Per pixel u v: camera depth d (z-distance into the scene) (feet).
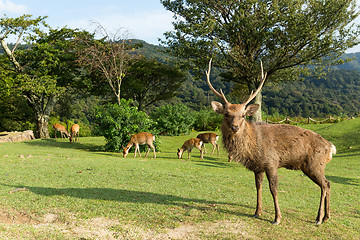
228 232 14.44
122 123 56.13
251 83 84.84
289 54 80.43
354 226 15.78
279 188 26.45
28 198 19.07
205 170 35.29
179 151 48.80
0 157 37.83
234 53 75.10
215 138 55.11
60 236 13.78
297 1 73.51
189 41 80.69
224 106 16.53
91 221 15.75
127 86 104.37
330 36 71.77
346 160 48.21
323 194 16.16
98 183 24.26
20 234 13.67
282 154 16.17
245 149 15.96
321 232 14.70
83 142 70.59
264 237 13.96
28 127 126.41
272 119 108.27
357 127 72.59
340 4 70.79
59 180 24.84
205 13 82.12
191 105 273.75
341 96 346.95
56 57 86.17
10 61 86.63
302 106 307.17
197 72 84.02
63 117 135.95
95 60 83.97
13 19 79.71
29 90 84.48
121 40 82.38
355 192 26.22
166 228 15.01
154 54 211.61
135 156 47.80
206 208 18.07
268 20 72.69
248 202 19.97
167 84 118.01
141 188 22.89
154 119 87.04
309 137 16.51
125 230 14.65
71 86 97.66
